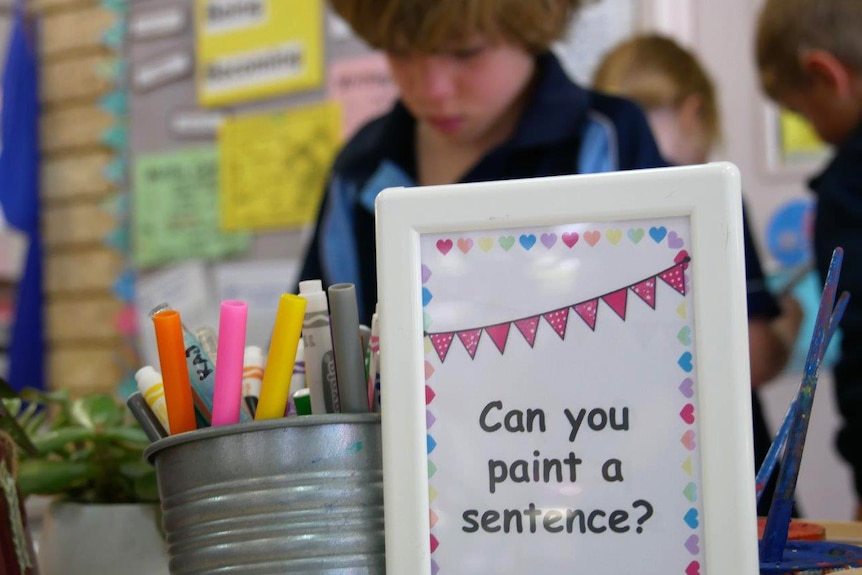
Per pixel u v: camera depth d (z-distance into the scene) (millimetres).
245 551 414
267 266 1880
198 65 1950
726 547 384
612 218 408
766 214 1521
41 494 618
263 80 1887
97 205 2029
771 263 1512
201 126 1948
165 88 1981
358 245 1164
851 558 447
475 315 417
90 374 2008
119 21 2023
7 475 493
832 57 1147
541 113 1063
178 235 1961
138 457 607
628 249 409
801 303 1440
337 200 1190
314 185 1837
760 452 1006
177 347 441
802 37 1161
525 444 408
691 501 394
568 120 1059
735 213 395
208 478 420
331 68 1825
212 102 1937
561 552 400
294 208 1855
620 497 400
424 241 423
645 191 403
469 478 410
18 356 2018
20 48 2049
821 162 1479
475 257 420
